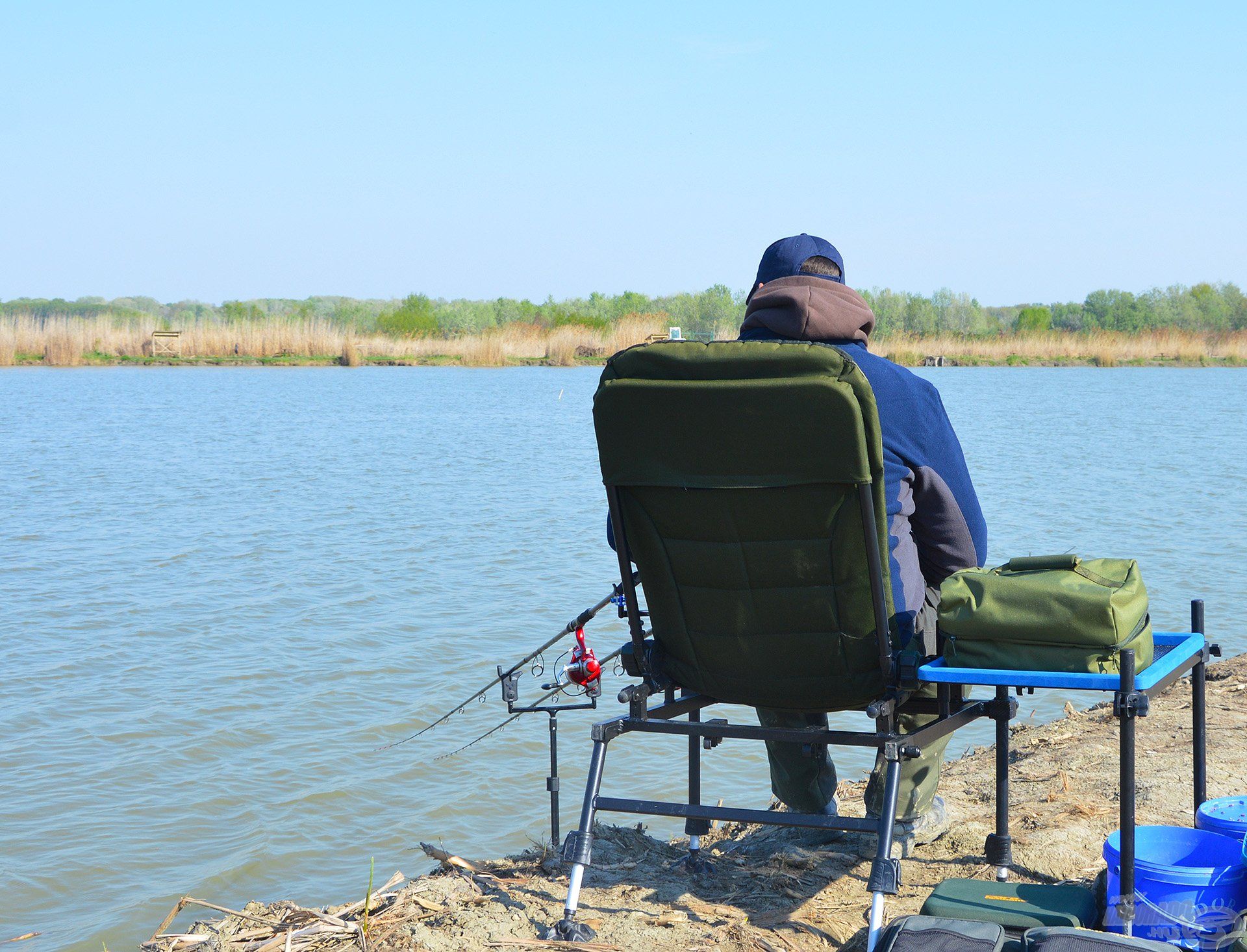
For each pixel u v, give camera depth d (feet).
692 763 11.29
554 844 12.75
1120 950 7.39
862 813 14.37
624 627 29.94
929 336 248.52
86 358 195.52
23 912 15.78
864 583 8.96
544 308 304.30
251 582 35.81
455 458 72.08
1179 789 13.21
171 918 10.61
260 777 20.35
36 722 23.34
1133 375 191.52
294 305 360.69
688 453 9.02
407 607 32.40
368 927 9.89
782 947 9.25
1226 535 41.55
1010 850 10.42
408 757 21.25
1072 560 8.78
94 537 43.96
